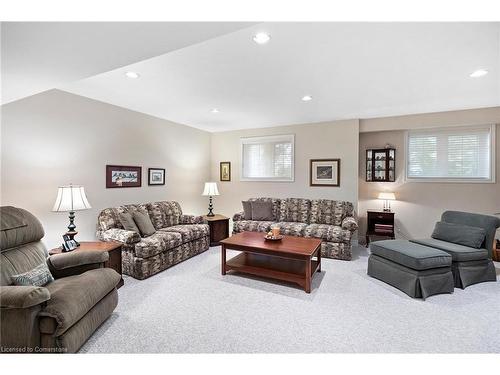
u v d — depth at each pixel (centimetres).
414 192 445
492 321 208
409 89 300
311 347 177
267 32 181
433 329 197
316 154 478
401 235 454
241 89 302
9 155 256
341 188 459
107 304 204
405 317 215
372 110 394
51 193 291
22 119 265
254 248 293
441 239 316
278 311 225
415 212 445
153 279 299
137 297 252
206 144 568
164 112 410
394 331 195
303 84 284
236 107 380
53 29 129
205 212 565
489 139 398
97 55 159
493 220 286
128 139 388
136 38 141
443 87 292
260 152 534
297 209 461
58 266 217
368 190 476
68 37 138
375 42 194
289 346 178
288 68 242
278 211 479
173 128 475
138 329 197
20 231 201
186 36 140
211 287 277
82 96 323
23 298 145
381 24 171
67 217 307
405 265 262
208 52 211
